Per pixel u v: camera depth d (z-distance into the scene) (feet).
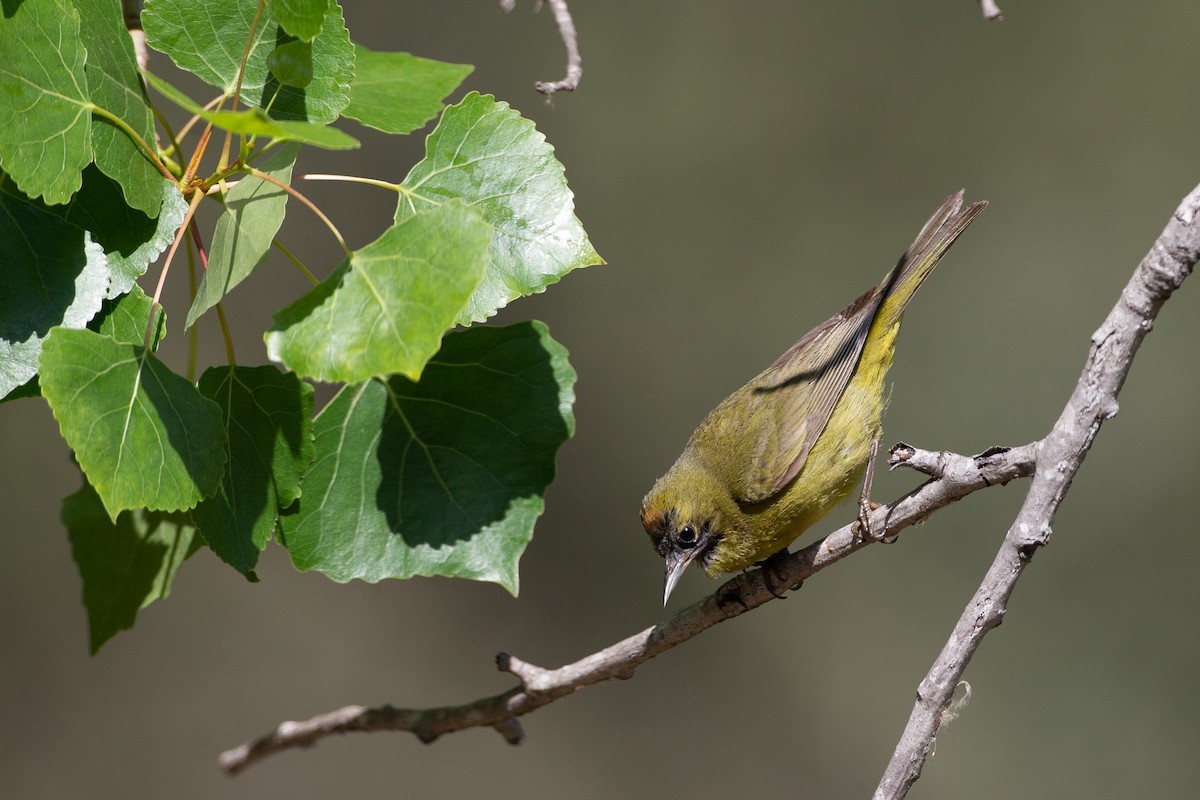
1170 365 46.29
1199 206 12.03
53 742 41.86
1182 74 47.65
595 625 46.01
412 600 46.65
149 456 12.26
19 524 42.09
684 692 45.75
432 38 47.19
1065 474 12.81
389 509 14.15
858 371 22.18
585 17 48.75
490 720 17.49
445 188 14.21
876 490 45.93
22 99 12.02
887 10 49.03
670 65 48.98
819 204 48.65
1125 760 43.19
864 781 44.29
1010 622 45.11
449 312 11.63
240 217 13.23
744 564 21.83
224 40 13.83
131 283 13.29
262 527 13.62
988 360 46.65
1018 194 47.85
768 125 48.96
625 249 48.49
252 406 13.60
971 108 48.73
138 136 13.08
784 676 45.83
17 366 12.67
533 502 14.19
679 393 47.62
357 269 12.16
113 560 17.20
